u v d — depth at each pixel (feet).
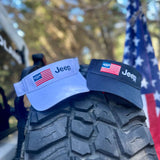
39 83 1.69
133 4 5.02
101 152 1.39
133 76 1.75
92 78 1.70
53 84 1.69
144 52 4.66
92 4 14.32
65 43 16.71
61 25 16.30
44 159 1.37
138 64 4.58
